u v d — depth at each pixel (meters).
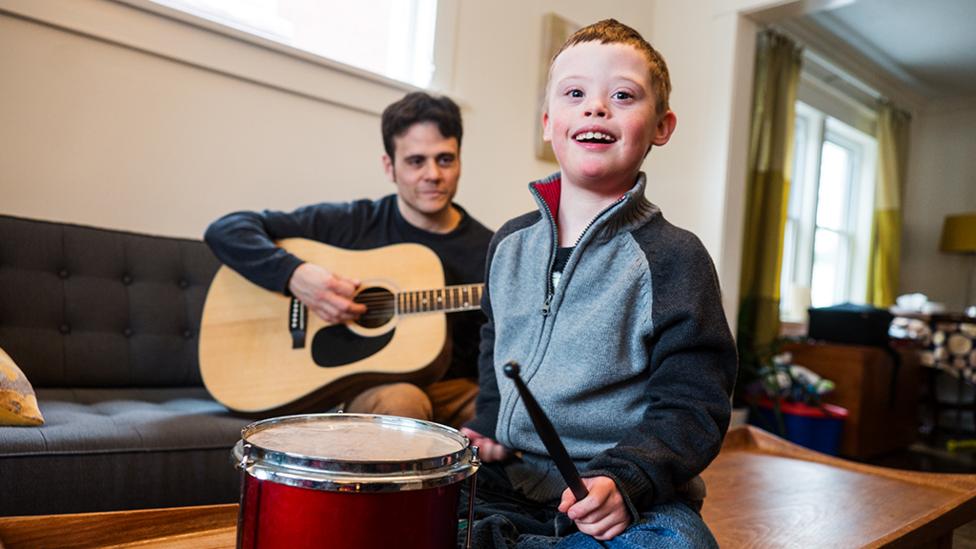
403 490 0.53
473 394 1.69
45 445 1.09
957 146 5.55
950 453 3.97
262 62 2.06
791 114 3.98
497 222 2.79
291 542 0.52
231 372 1.52
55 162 1.77
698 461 0.74
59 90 1.77
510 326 0.94
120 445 1.16
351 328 1.57
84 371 1.64
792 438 3.40
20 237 1.62
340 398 1.55
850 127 5.14
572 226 0.92
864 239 5.40
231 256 1.62
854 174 5.46
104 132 1.83
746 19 3.30
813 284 5.05
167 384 1.77
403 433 0.67
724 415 0.78
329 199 2.25
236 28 1.98
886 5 4.05
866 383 3.65
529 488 0.88
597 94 0.86
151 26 1.87
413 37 2.53
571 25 3.00
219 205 2.03
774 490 1.36
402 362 1.53
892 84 5.25
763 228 3.89
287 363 1.54
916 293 5.67
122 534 0.78
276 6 2.20
